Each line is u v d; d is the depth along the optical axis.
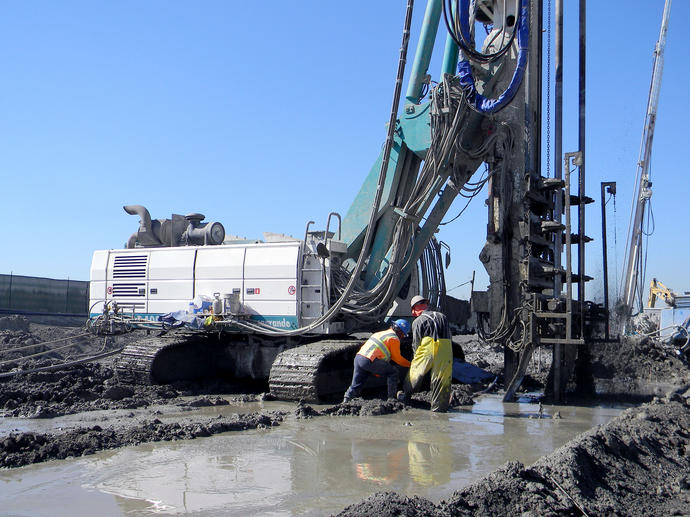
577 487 5.05
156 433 7.18
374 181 11.78
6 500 4.88
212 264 11.84
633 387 11.66
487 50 11.69
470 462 6.13
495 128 11.02
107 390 10.42
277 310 11.13
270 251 11.33
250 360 12.04
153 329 12.43
